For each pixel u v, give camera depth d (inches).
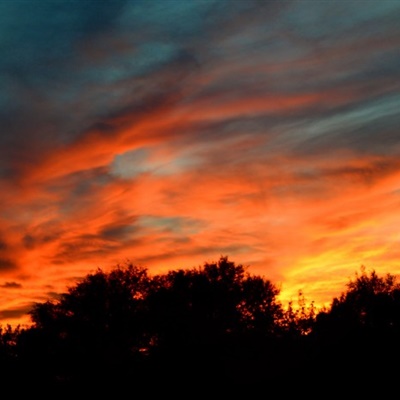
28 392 1354.6
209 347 1249.4
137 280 1478.8
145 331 1385.3
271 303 1396.4
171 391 1223.5
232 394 1163.3
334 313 1219.2
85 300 1450.5
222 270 1451.8
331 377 1099.3
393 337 1133.1
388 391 1046.4
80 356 1379.2
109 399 1293.1
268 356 1190.9
